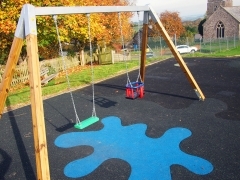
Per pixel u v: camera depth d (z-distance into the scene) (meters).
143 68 8.56
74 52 20.97
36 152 3.81
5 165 4.96
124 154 5.13
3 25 10.00
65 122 6.99
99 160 4.97
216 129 5.90
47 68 15.46
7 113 7.93
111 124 6.68
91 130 6.39
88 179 4.38
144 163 4.75
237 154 4.79
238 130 5.76
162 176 4.30
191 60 16.91
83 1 15.14
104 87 10.62
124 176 4.38
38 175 3.84
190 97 8.41
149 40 30.80
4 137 6.23
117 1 25.25
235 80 10.28
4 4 10.52
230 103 7.55
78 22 15.59
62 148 5.55
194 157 4.82
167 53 26.17
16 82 13.58
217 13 42.91
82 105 8.35
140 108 7.71
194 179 4.16
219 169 4.38
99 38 21.08
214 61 15.69
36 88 3.86
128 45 40.59
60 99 9.16
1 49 13.59
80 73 15.10
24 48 13.48
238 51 25.08
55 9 4.84
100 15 21.52
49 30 12.66
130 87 7.91
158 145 5.39
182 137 5.65
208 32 44.72
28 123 7.05
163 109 7.48
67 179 4.41
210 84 9.94
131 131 6.17
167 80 11.12
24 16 4.14
